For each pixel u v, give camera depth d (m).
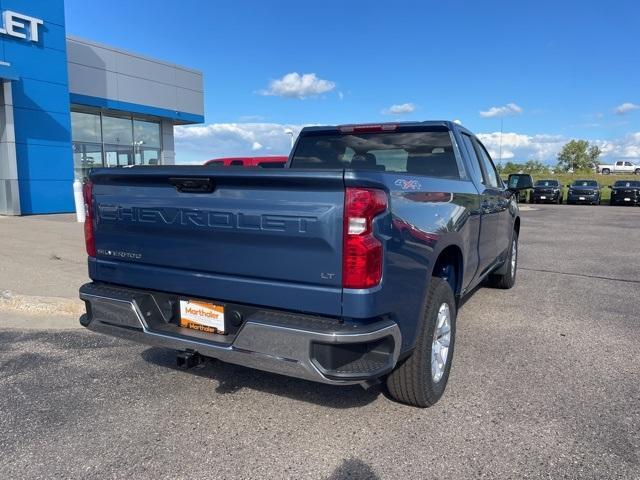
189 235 3.28
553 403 3.72
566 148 108.62
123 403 3.78
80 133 21.20
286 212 2.90
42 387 4.05
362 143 5.16
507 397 3.82
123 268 3.64
